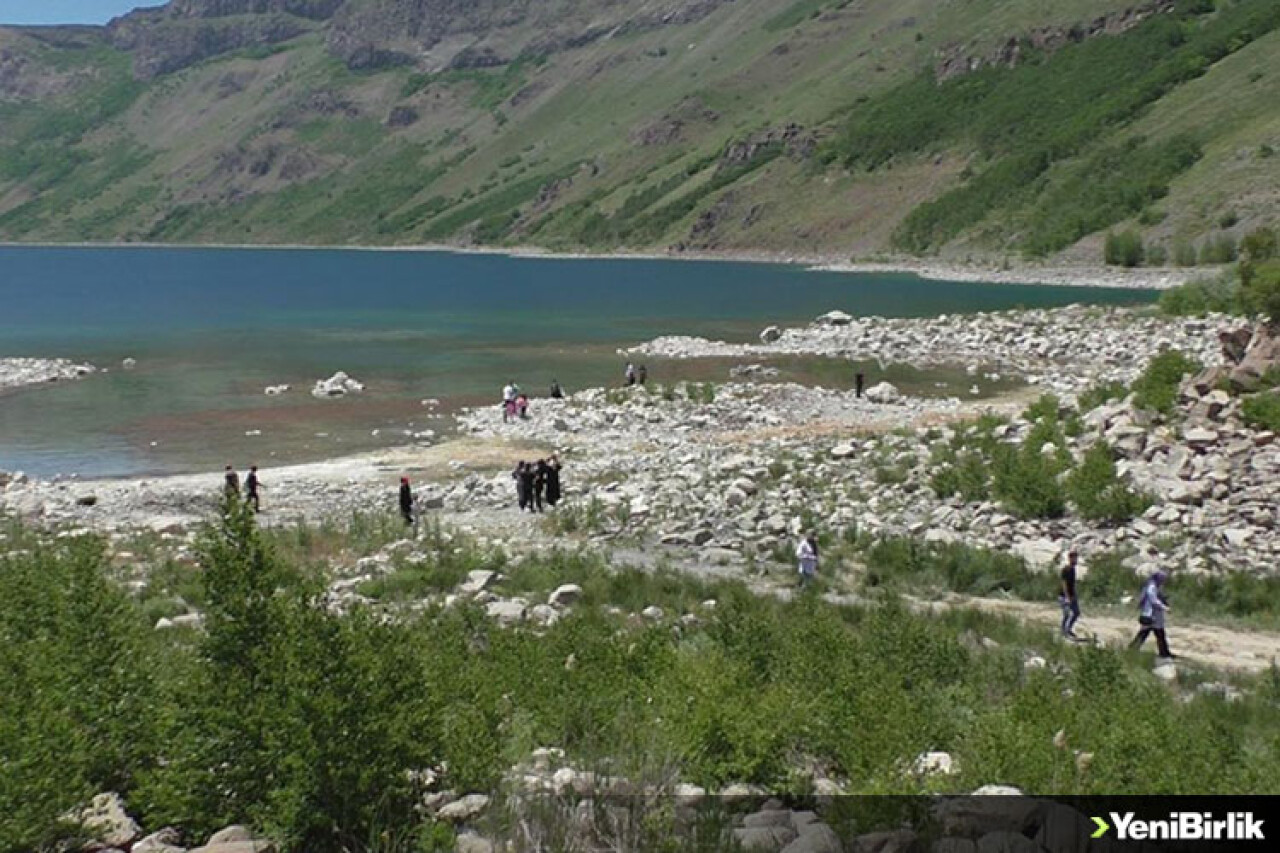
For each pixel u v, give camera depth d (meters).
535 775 11.36
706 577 26.33
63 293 152.75
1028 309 96.94
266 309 125.00
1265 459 29.97
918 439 41.03
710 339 88.19
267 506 36.66
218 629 10.39
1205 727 14.66
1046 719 14.09
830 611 22.33
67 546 26.00
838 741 13.12
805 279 160.25
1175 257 131.75
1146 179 156.38
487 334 95.88
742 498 33.62
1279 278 33.88
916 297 124.69
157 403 60.28
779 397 55.53
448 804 10.31
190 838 9.71
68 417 56.12
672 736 12.23
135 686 11.51
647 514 32.81
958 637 20.48
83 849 9.35
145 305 131.12
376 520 33.44
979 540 29.11
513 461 44.12
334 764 9.51
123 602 13.73
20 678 11.43
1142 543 27.86
